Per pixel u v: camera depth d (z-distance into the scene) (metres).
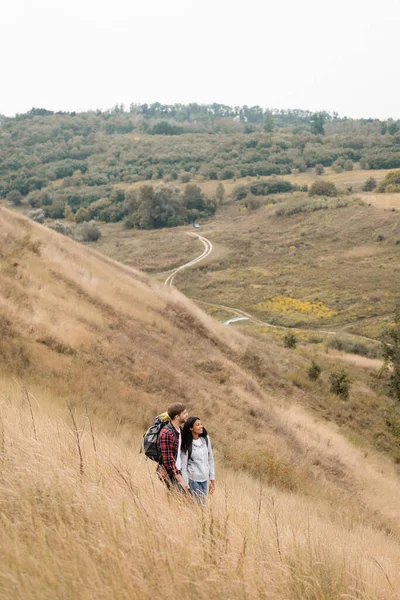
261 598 4.36
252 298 95.00
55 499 4.90
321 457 19.75
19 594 3.54
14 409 7.49
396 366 33.91
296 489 14.52
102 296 23.44
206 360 23.19
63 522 4.65
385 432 28.19
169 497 5.73
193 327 27.62
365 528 13.21
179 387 18.33
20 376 12.66
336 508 14.43
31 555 3.98
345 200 144.38
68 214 182.00
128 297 25.69
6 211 29.05
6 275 19.19
